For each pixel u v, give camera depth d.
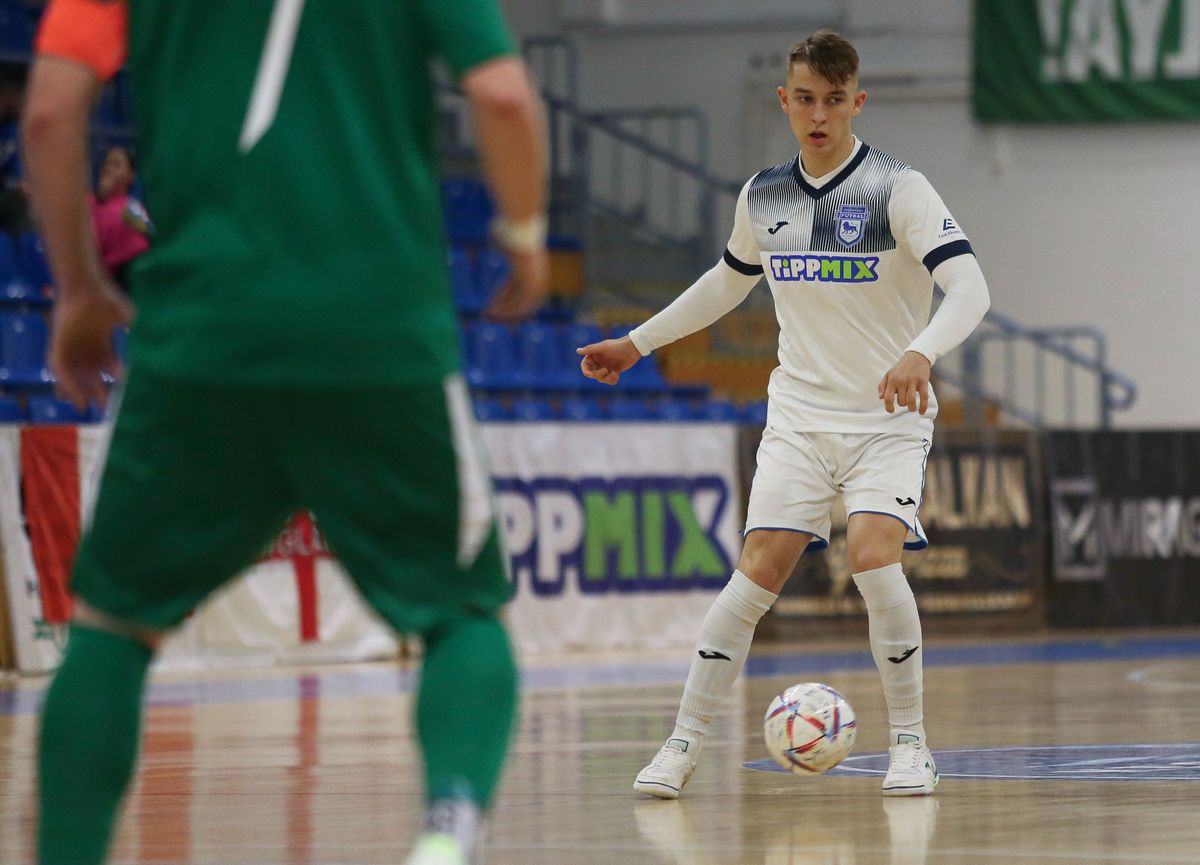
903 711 12.28
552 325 41.06
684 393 41.66
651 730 17.67
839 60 12.12
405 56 6.34
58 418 31.16
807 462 12.44
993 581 37.56
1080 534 38.78
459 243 44.44
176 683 26.17
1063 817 10.71
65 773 6.32
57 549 27.62
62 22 6.30
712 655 12.22
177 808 11.66
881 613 12.15
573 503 32.41
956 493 37.25
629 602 32.91
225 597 29.11
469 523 6.39
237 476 6.37
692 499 33.81
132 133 40.06
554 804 11.70
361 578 6.46
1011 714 19.23
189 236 6.26
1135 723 18.05
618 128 48.84
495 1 6.34
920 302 12.52
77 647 6.48
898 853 9.25
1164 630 39.50
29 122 6.26
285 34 6.29
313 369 6.14
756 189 12.69
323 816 11.17
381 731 18.16
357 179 6.22
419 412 6.27
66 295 6.44
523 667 28.80
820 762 12.78
